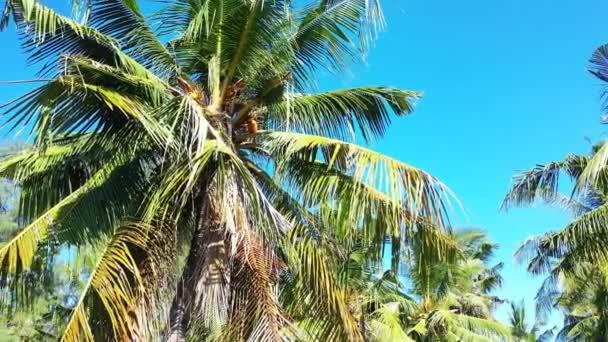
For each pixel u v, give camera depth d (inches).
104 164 354.9
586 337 988.6
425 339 930.1
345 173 345.1
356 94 374.6
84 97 289.1
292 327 318.7
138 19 357.4
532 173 605.6
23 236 299.7
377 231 340.5
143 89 326.6
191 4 362.9
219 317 302.7
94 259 361.1
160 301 310.8
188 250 345.1
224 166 297.3
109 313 265.1
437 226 326.3
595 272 749.3
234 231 282.8
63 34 325.7
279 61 361.4
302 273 350.3
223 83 356.8
